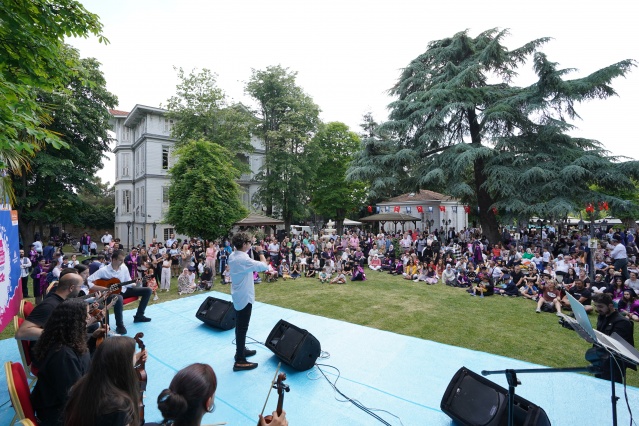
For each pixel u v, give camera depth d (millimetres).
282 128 28906
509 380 3000
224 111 26688
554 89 17703
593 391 4406
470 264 13133
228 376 4660
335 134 36844
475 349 6539
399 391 4328
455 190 18516
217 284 13172
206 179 17047
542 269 13844
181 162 18031
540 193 17547
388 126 20875
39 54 4789
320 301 10328
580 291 9750
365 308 9531
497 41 19234
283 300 10445
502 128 19719
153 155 30609
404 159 20141
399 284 13484
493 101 20078
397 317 8672
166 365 4996
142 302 7020
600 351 3182
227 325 6543
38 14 4605
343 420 3697
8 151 5332
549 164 17594
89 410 1885
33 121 4480
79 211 25875
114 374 1998
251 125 30344
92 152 24219
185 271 11695
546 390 4441
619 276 10391
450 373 4863
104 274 6410
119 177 35250
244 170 27625
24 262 11305
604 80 17078
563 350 6520
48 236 35688
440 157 19828
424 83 22266
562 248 17953
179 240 18953
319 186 37594
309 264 15805
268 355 5410
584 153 18078
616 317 5082
